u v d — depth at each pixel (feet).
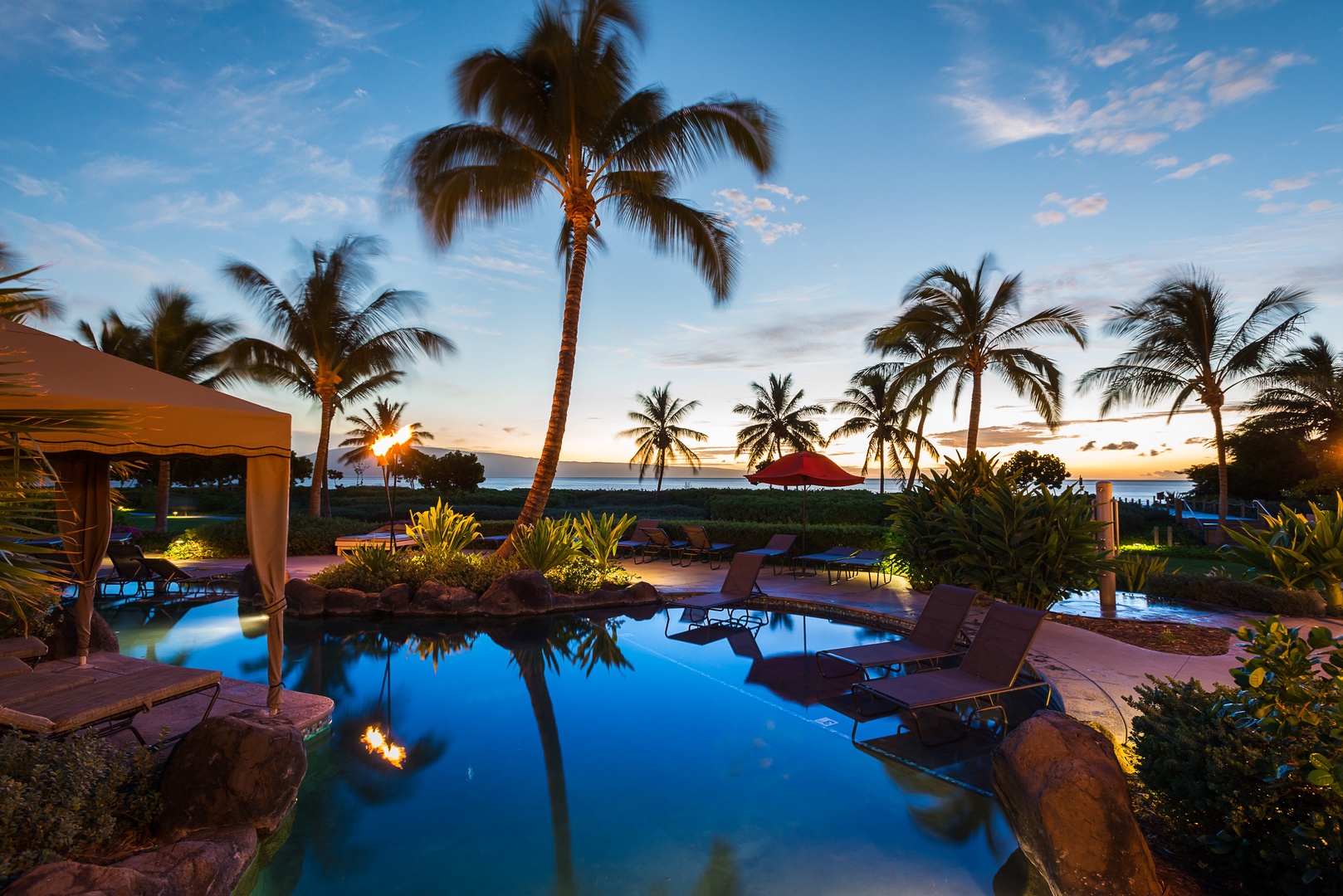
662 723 16.55
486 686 19.70
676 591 33.76
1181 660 18.89
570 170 37.40
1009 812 11.00
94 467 17.69
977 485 29.60
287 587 29.71
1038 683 15.80
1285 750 8.32
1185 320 68.08
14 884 7.04
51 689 12.21
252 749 10.89
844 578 37.86
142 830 10.37
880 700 18.16
